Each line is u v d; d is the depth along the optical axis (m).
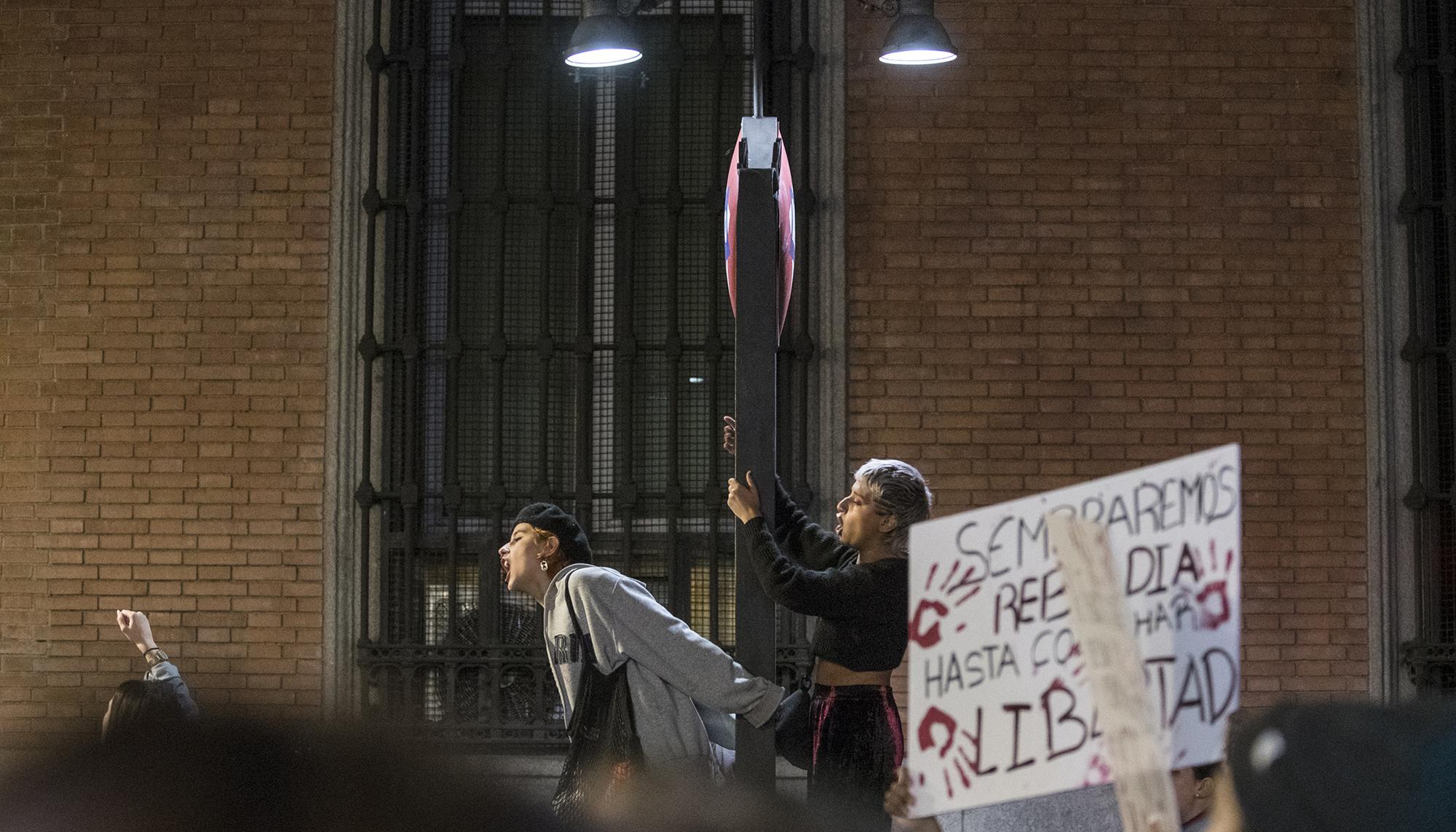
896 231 10.52
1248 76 10.61
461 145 10.75
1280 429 10.48
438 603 10.64
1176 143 10.57
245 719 0.51
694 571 10.59
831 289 10.45
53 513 10.54
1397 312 10.51
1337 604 10.43
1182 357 10.48
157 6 10.71
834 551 6.39
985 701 2.29
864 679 5.76
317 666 10.44
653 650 5.88
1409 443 10.46
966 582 2.32
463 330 10.71
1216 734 2.07
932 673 2.34
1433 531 10.42
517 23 10.86
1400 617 10.41
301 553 10.50
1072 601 1.75
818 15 10.61
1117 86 10.59
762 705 5.84
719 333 10.62
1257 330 10.50
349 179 10.62
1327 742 1.04
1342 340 10.52
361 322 10.60
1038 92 10.58
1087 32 10.62
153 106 10.68
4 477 10.58
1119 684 1.69
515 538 6.44
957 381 10.45
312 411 10.55
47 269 10.63
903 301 10.49
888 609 5.67
